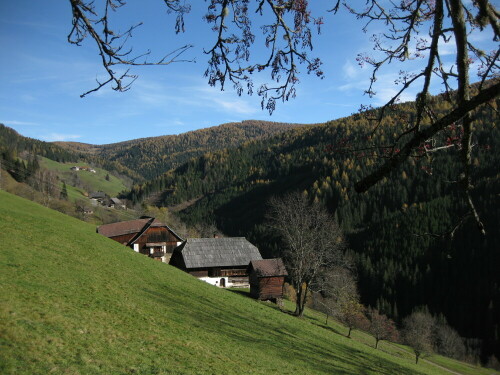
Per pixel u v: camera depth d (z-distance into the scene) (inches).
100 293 778.8
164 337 650.8
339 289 1855.3
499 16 179.3
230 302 1249.4
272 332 1024.2
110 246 1370.6
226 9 236.7
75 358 453.7
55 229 1233.4
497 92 139.6
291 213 1653.5
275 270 1931.6
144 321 701.3
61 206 4392.2
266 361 713.0
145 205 7746.1
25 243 957.2
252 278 1972.2
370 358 1226.6
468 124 197.8
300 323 1376.7
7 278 668.1
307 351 943.0
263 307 1435.8
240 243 2352.4
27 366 398.3
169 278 1251.8
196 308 968.3
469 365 2511.1
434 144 221.1
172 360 554.3
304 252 1627.7
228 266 2247.8
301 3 236.1
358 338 1923.0
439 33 194.2
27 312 537.0
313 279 1743.4
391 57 247.6
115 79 177.0
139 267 1213.1
